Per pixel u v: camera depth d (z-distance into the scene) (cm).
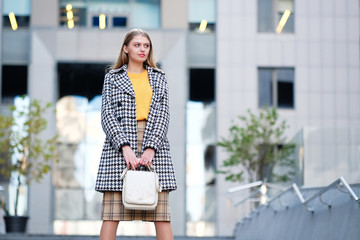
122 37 2786
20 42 2783
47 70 2762
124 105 547
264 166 2223
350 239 785
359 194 780
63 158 2723
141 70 568
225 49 2800
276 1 2838
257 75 2811
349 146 1191
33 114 2178
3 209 2112
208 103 2784
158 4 2814
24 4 2797
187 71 2786
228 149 2269
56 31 2784
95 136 2752
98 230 2689
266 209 1403
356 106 2798
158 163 541
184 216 2681
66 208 2692
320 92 2806
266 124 2503
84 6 2798
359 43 2830
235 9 2823
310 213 988
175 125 2744
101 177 543
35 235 1552
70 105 2773
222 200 2684
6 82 2773
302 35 2828
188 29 2806
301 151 1273
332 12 2838
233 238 1756
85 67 2783
